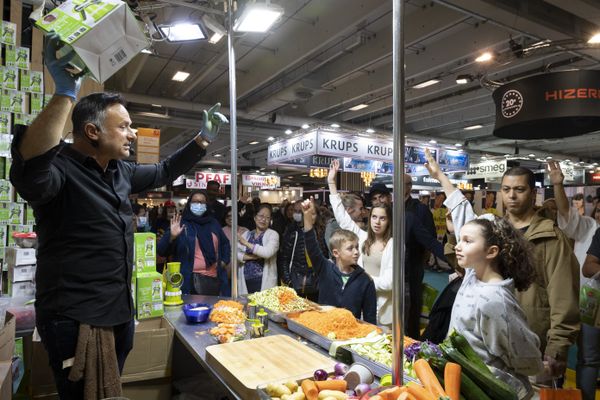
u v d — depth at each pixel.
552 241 1.95
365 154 7.61
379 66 8.17
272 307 2.21
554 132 4.01
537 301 1.94
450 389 1.08
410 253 3.18
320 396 1.12
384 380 1.25
